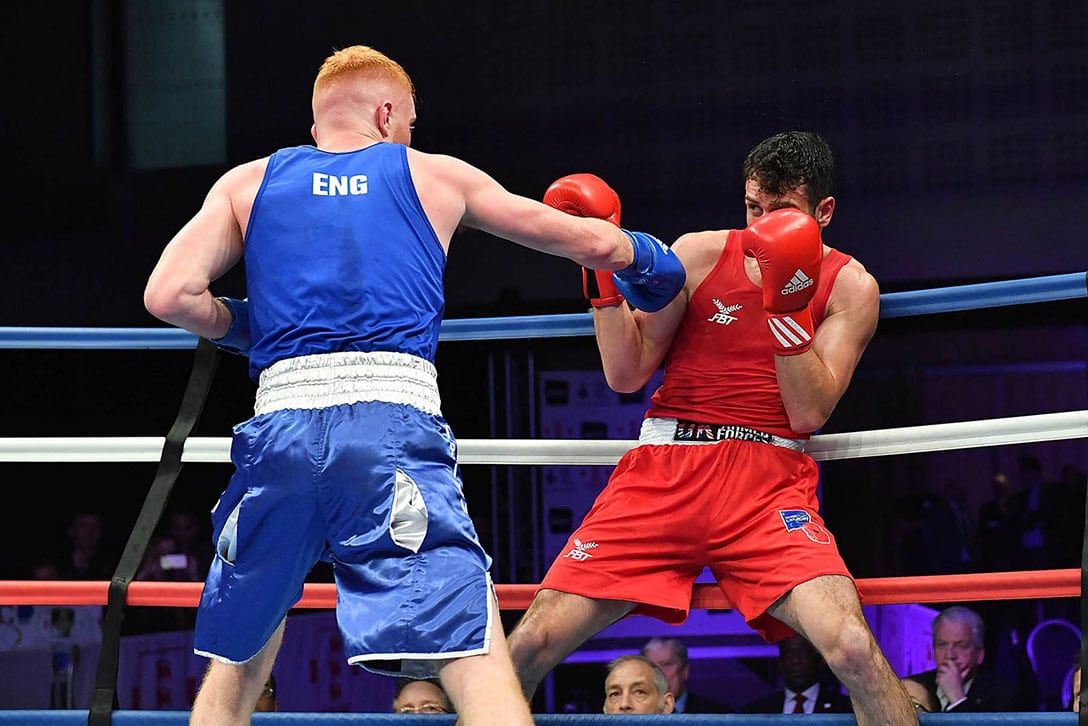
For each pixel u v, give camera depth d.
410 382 2.19
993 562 6.54
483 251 7.03
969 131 6.77
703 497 2.76
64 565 7.27
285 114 7.50
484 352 7.13
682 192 7.08
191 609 6.32
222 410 7.50
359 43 7.46
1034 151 6.67
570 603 2.74
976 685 5.09
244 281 7.16
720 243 2.98
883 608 6.57
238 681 2.34
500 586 2.86
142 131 7.58
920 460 7.16
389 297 2.22
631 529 2.78
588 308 6.89
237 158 7.50
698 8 7.14
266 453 2.14
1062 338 7.12
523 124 7.29
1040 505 6.55
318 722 2.61
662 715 2.54
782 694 5.53
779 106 7.01
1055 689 5.92
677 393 2.90
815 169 2.85
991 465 7.13
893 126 6.86
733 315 2.87
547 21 7.30
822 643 2.48
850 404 7.40
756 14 7.07
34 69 7.58
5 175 7.51
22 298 7.43
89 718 2.63
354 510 2.10
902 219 6.77
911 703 2.43
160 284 2.22
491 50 7.35
